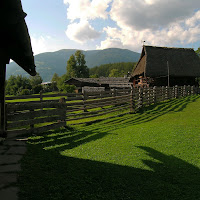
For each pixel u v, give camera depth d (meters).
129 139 6.79
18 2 3.01
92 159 5.02
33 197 3.01
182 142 6.36
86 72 84.62
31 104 6.60
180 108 13.43
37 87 58.59
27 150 4.96
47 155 4.89
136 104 13.72
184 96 21.39
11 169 3.76
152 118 10.62
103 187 3.69
